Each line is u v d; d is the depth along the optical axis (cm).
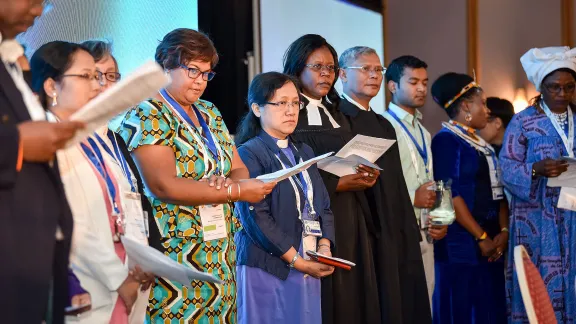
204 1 503
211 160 269
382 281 368
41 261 169
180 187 253
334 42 642
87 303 201
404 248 382
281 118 323
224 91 522
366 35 695
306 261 310
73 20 369
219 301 265
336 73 372
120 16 399
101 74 242
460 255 442
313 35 371
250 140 326
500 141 539
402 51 748
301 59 364
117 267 202
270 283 312
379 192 374
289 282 313
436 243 452
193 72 266
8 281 165
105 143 228
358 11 682
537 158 442
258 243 311
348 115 383
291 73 369
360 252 359
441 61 745
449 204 410
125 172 233
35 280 168
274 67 561
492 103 560
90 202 206
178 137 262
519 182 434
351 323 349
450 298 445
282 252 306
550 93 442
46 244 171
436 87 468
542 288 192
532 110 455
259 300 313
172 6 439
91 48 242
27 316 167
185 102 271
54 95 211
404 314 378
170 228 261
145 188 258
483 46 741
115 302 206
